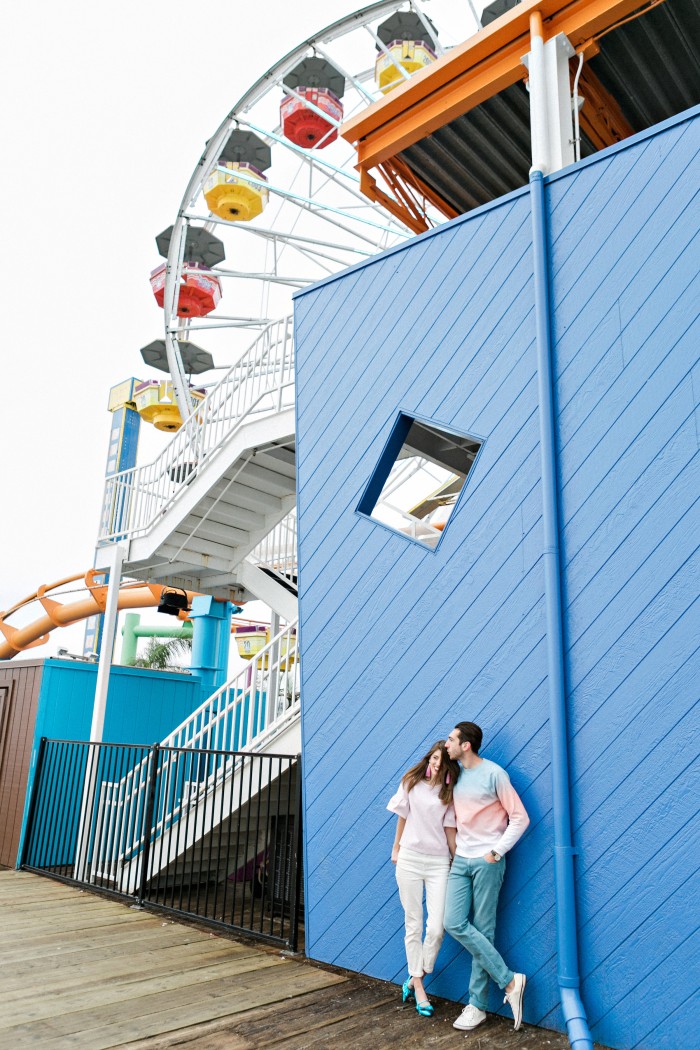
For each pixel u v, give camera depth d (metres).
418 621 4.73
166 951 5.16
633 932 3.56
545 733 4.04
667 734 3.64
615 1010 3.54
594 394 4.18
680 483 3.80
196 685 11.61
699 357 3.83
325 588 5.29
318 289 5.87
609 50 5.38
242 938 5.52
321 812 5.01
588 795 3.82
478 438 4.64
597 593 3.98
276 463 8.92
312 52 13.30
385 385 5.23
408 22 12.65
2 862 9.17
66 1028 3.73
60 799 8.67
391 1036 3.66
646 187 4.16
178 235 15.27
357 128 6.12
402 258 5.32
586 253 4.34
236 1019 3.87
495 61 5.35
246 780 6.80
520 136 6.23
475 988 3.82
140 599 16.88
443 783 4.10
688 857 3.47
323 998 4.20
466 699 4.41
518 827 3.81
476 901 3.89
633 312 4.10
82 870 7.91
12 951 5.11
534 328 4.48
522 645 4.22
